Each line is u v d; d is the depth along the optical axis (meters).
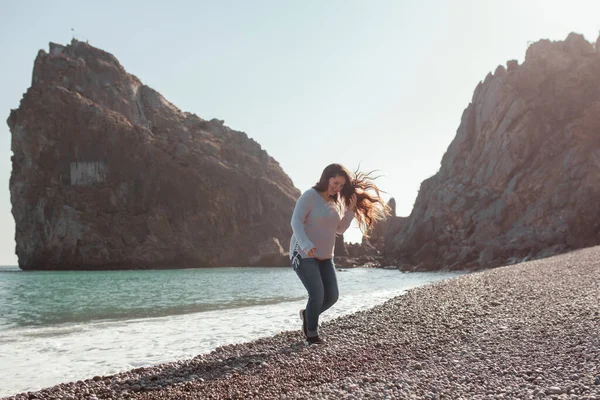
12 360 6.92
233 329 9.72
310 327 6.21
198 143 102.44
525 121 58.56
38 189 83.81
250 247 93.44
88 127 89.00
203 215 92.00
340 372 4.73
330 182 6.04
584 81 60.28
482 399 3.39
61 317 14.23
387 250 75.62
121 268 80.81
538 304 8.09
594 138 53.16
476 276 16.36
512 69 67.44
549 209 51.12
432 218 62.31
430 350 5.44
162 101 111.19
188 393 4.27
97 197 85.50
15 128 86.06
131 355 7.23
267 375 4.79
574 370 3.89
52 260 80.31
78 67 97.44
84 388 4.72
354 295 17.12
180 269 82.00
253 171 104.69
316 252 6.06
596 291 8.92
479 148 63.81
